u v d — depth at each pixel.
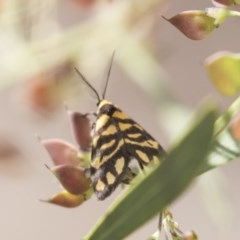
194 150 0.20
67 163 0.24
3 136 0.33
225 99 0.38
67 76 0.31
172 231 0.23
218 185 0.28
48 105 0.32
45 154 0.35
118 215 0.21
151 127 0.54
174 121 0.30
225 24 0.52
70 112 0.24
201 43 0.54
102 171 0.22
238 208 0.56
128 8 0.31
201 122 0.20
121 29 0.31
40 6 0.30
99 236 0.21
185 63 0.56
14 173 0.33
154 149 0.22
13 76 0.30
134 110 0.52
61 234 0.59
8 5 0.30
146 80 0.31
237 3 0.23
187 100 0.56
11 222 0.61
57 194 0.23
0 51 0.30
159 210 0.21
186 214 0.57
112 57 0.29
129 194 0.21
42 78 0.32
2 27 0.30
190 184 0.20
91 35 0.31
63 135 0.50
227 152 0.22
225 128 0.22
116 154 0.22
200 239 0.56
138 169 0.22
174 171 0.20
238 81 0.23
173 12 0.41
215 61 0.23
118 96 0.50
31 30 0.30
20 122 0.55
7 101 0.56
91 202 0.58
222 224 0.28
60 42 0.30
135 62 0.31
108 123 0.23
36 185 0.60
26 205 0.61
